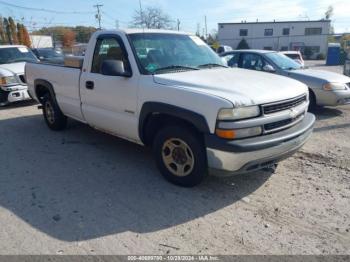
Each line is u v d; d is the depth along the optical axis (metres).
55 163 4.83
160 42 4.64
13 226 3.24
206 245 2.92
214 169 3.53
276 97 3.55
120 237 3.04
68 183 4.17
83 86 5.06
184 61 4.57
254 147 3.32
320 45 56.97
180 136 3.72
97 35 4.87
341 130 6.42
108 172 4.48
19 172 4.53
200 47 5.08
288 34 58.25
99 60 4.79
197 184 3.88
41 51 15.67
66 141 5.83
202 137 3.60
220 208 3.52
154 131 4.25
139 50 4.32
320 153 5.09
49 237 3.05
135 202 3.67
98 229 3.17
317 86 7.55
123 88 4.29
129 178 4.29
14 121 7.41
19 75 8.80
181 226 3.21
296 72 7.89
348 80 7.75
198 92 3.48
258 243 2.93
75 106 5.41
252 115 3.37
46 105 6.49
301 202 3.62
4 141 5.91
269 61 8.35
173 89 3.67
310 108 7.92
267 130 3.50
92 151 5.30
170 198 3.74
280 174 4.34
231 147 3.27
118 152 5.25
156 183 4.13
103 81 4.61
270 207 3.53
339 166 4.57
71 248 2.89
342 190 3.88
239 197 3.75
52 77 5.90
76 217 3.38
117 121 4.54
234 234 3.07
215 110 3.31
